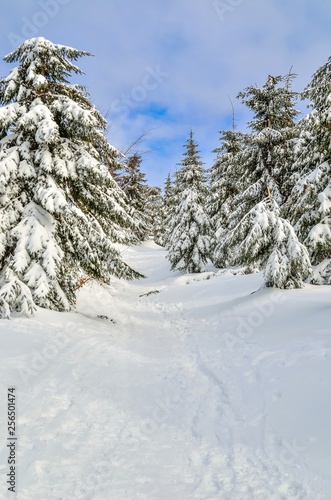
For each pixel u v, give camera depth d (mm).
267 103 16781
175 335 9344
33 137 8695
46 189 8031
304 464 3316
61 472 3244
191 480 3258
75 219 9031
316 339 6164
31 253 7824
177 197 31266
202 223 22672
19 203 8461
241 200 16672
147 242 44062
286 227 10062
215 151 23781
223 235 22531
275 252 10305
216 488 3137
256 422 4238
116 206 9711
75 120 8312
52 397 4621
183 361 6871
